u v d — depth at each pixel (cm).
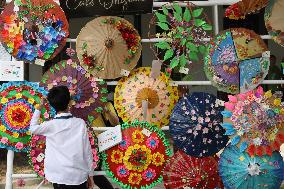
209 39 391
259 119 374
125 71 382
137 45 387
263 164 368
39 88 374
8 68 371
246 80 392
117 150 378
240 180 367
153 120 385
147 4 379
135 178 377
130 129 380
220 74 391
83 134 322
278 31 398
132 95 383
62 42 379
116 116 398
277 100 382
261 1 389
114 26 381
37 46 374
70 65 379
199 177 371
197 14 390
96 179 398
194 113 376
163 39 388
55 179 312
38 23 374
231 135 376
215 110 379
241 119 375
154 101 383
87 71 379
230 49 392
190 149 376
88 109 378
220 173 373
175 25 387
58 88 323
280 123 378
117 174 377
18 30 372
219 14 546
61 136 315
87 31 380
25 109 370
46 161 318
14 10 372
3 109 368
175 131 377
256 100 379
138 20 468
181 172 375
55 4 377
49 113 372
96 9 379
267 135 375
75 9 379
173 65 385
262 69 395
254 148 373
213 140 377
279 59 591
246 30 396
